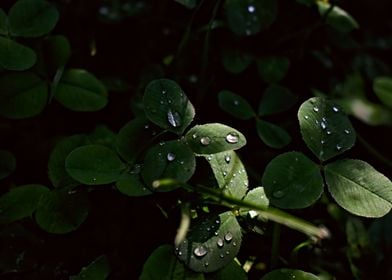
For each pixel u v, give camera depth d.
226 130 0.23
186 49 0.30
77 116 0.29
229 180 0.23
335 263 0.28
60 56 0.27
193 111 0.23
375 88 0.33
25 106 0.26
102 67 0.31
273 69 0.30
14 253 0.24
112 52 0.31
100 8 0.31
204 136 0.23
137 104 0.29
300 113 0.23
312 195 0.22
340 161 0.23
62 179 0.24
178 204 0.25
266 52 0.31
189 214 0.22
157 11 0.32
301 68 0.32
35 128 0.29
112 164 0.23
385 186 0.23
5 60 0.25
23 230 0.25
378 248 0.28
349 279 0.27
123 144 0.24
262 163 0.29
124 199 0.25
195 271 0.22
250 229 0.24
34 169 0.27
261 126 0.28
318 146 0.23
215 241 0.22
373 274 0.27
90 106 0.27
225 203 0.23
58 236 0.25
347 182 0.23
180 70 0.31
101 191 0.25
